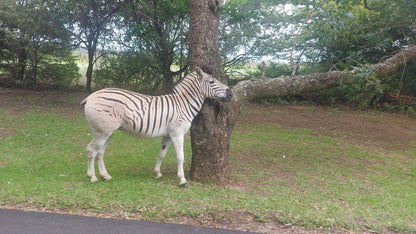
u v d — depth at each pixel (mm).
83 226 3930
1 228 3793
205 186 5480
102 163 5453
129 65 14578
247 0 13328
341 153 8078
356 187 5879
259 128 10320
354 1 11250
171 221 4195
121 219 4164
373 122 11617
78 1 12805
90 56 15109
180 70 14438
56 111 11430
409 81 13648
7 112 10812
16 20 11469
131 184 5312
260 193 5352
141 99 5262
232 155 7617
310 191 5570
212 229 4016
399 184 6137
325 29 11906
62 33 13461
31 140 7957
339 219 4363
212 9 5758
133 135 5391
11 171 5781
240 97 6070
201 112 5613
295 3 13383
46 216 4145
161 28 13727
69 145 7723
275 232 4055
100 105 5012
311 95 14805
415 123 11586
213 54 5742
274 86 6500
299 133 9906
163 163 6871
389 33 12406
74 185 5156
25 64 14641
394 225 4250
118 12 14055
